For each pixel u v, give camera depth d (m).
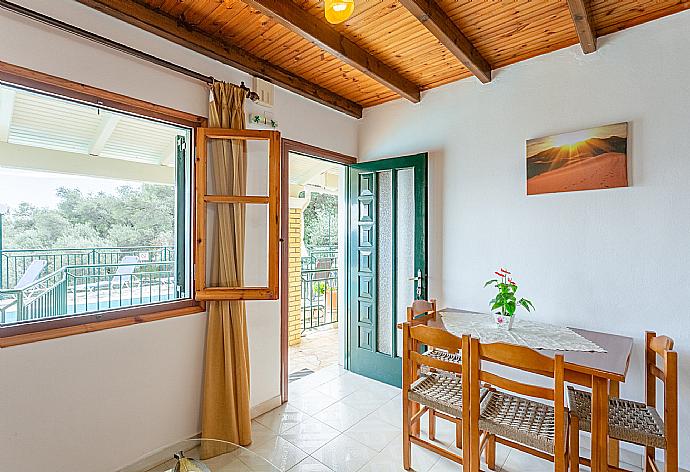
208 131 2.54
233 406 2.59
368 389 3.51
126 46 2.19
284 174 3.24
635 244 2.41
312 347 4.92
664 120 2.32
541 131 2.81
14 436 1.83
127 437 2.23
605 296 2.52
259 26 2.49
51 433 1.94
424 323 2.66
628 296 2.43
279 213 2.70
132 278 3.25
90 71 2.07
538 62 2.84
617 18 2.36
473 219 3.16
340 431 2.76
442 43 2.45
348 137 3.91
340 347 4.15
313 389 3.51
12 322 1.88
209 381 2.56
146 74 2.30
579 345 2.18
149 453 2.32
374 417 2.97
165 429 2.41
